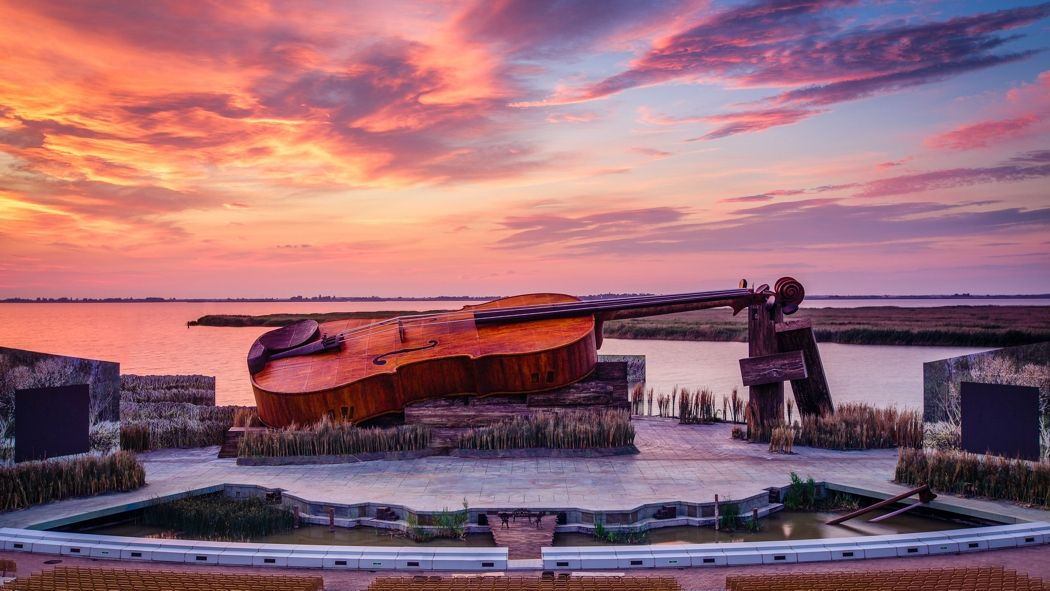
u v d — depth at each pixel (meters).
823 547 11.89
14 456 15.73
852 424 19.70
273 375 20.00
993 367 16.06
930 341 60.22
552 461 18.06
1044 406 15.32
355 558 11.53
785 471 16.80
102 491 15.31
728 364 42.12
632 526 13.59
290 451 18.19
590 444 18.77
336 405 19.20
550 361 19.69
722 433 21.67
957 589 9.18
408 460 18.31
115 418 17.06
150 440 20.41
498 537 13.06
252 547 11.93
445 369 19.58
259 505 14.90
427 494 15.03
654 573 11.14
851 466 17.25
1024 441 15.62
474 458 18.45
